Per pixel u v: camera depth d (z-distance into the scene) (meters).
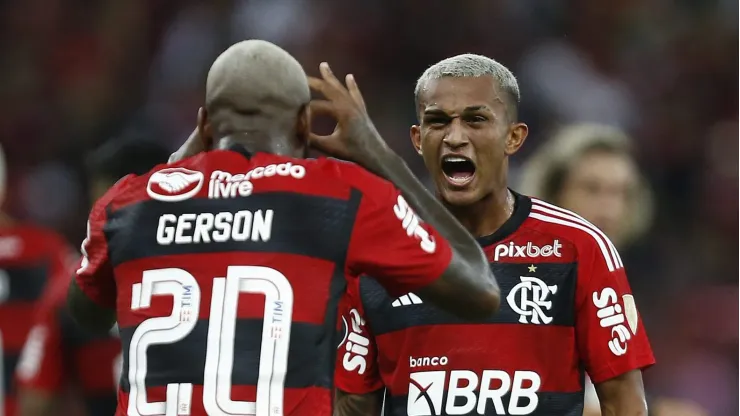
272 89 12.61
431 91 14.29
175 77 47.22
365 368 14.69
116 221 12.77
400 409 14.27
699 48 49.56
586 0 49.56
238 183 12.42
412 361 14.21
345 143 13.08
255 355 11.92
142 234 12.51
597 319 13.95
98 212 13.02
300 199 12.28
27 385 20.77
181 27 48.16
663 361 36.72
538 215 14.48
